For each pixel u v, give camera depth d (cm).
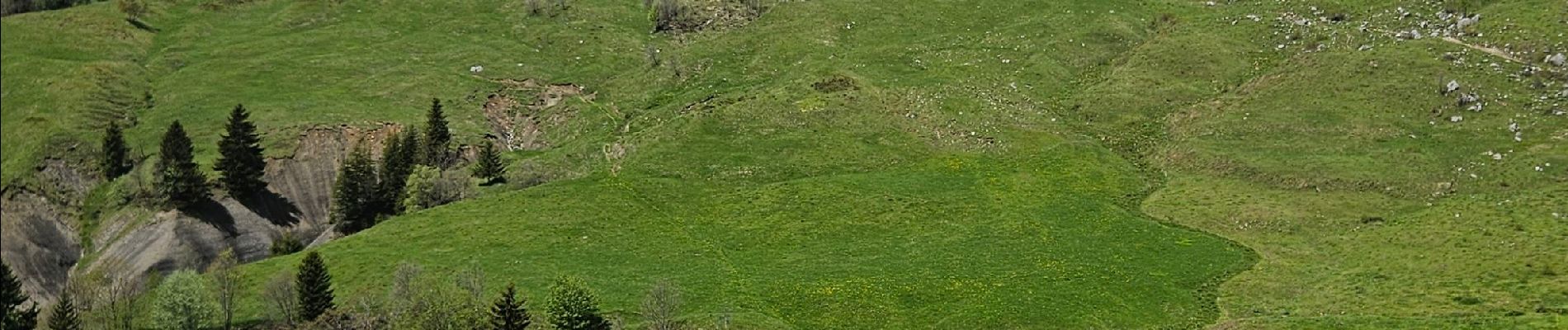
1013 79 14675
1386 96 12588
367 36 17512
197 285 9069
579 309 8081
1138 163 12588
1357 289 8900
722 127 13588
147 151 13750
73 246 12594
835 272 9900
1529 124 11669
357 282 10100
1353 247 9912
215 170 12850
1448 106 12250
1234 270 9681
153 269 11506
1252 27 15250
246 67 16300
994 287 9350
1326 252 9919
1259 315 8619
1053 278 9544
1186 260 9912
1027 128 13350
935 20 16762
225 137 12962
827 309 9112
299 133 14038
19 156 13600
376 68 16350
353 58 16638
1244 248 10162
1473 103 12175
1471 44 13588
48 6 18212
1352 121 12256
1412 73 12862
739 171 12612
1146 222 10894
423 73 16200
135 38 17162
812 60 15575
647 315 8638
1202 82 14075
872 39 16238
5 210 12938
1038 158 12600
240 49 17000
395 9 18475
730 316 8825
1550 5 13850
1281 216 10644
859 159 12800
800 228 11138
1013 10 16912
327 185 13638
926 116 13638
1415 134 11862
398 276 8981
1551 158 10875
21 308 11338
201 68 16300
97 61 16125
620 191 12112
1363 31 14475
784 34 16600
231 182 12725
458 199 12419
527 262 10350
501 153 14200
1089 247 10306
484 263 10350
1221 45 14775
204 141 14075
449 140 14000
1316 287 9081
